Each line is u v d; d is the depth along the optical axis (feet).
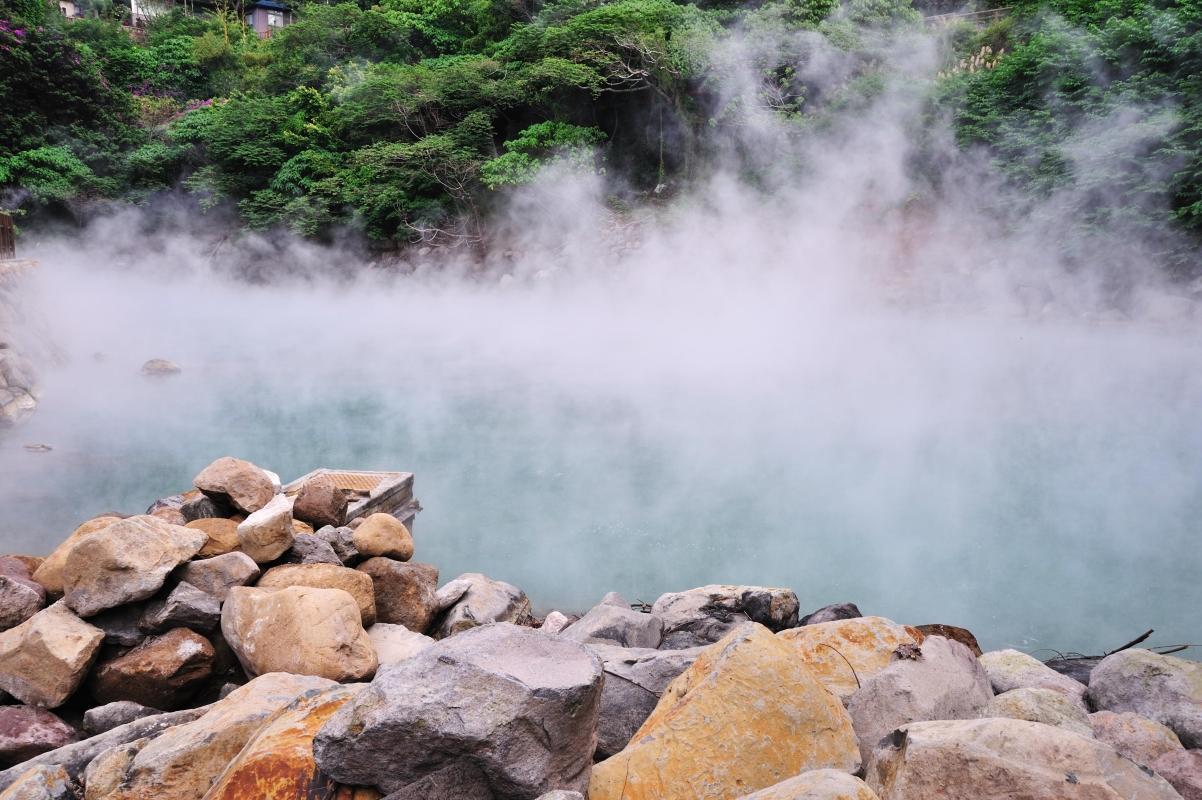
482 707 6.88
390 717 6.79
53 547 20.58
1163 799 6.55
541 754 7.00
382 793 6.98
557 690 7.07
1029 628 17.95
